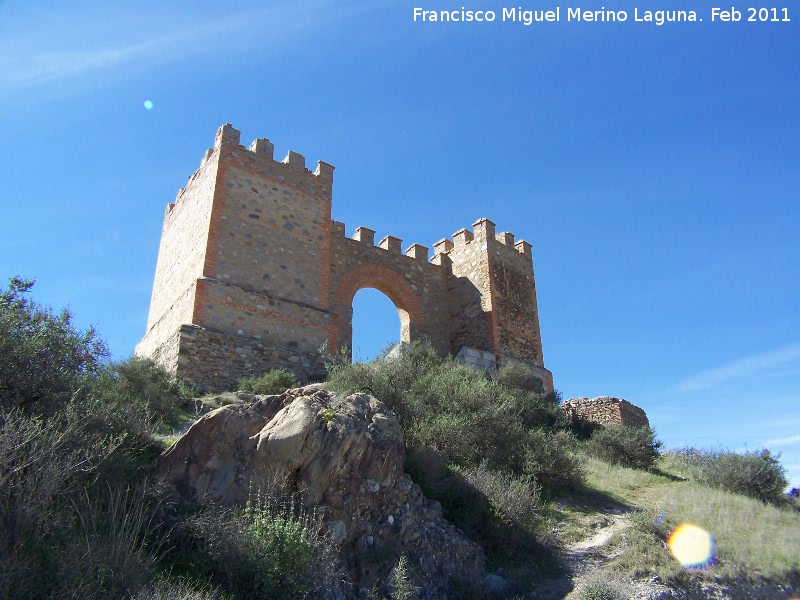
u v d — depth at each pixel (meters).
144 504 8.32
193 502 8.87
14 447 7.58
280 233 23.11
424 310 28.88
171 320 21.91
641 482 16.83
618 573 10.06
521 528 11.02
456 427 13.95
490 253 29.34
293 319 22.05
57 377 10.34
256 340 20.78
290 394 10.79
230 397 17.75
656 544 11.11
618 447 20.77
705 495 14.98
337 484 9.45
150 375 16.41
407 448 12.64
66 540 6.98
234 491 9.05
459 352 26.55
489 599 9.23
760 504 15.48
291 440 9.40
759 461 17.61
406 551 9.42
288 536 7.97
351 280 27.00
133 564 6.97
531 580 10.05
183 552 7.89
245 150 23.48
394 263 28.88
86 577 6.55
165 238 26.64
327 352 22.06
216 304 20.44
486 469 13.17
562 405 28.33
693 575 10.14
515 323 29.02
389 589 8.58
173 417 15.20
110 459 8.79
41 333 10.74
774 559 10.95
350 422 10.09
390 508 9.80
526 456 14.41
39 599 6.24
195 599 6.82
